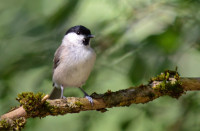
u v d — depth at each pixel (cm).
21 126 625
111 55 1000
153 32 966
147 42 914
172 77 709
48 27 1008
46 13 1007
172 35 897
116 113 1028
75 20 1041
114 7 998
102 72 1015
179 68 1066
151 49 919
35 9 1006
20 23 1028
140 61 934
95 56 909
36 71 1001
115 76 1034
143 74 929
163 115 954
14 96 970
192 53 995
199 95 928
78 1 941
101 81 1008
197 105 909
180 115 941
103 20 1010
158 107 962
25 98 641
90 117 960
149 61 932
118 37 1000
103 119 999
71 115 1090
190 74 1096
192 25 931
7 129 618
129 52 960
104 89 1015
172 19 976
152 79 716
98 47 1043
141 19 1005
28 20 1035
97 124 987
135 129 942
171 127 933
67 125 1065
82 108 683
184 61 1106
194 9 928
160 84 697
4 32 1031
